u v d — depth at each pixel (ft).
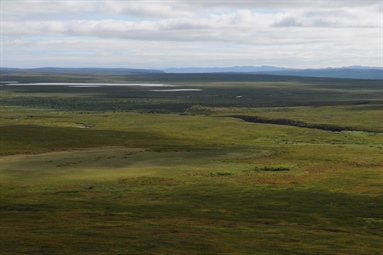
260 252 139.23
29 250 135.33
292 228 180.75
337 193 247.91
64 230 166.81
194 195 245.24
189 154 390.42
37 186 264.11
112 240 150.10
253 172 312.71
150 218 195.52
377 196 239.50
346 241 160.45
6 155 376.89
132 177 292.20
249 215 204.74
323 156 383.86
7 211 206.80
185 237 157.48
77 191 253.03
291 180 284.61
